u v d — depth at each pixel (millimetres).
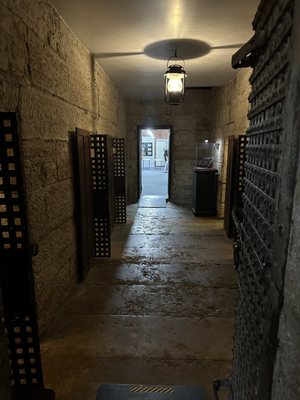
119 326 2072
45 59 1952
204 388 1506
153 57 3299
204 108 6285
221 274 2912
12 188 1248
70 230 2525
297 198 500
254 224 901
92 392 1507
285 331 548
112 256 3402
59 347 1854
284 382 547
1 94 1423
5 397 947
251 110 1022
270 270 656
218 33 2561
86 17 2258
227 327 2057
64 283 2383
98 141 3113
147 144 17328
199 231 4445
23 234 1287
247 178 1067
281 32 618
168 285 2686
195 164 6496
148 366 1688
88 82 3094
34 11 1773
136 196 6742
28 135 1713
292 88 531
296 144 511
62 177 2314
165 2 2016
